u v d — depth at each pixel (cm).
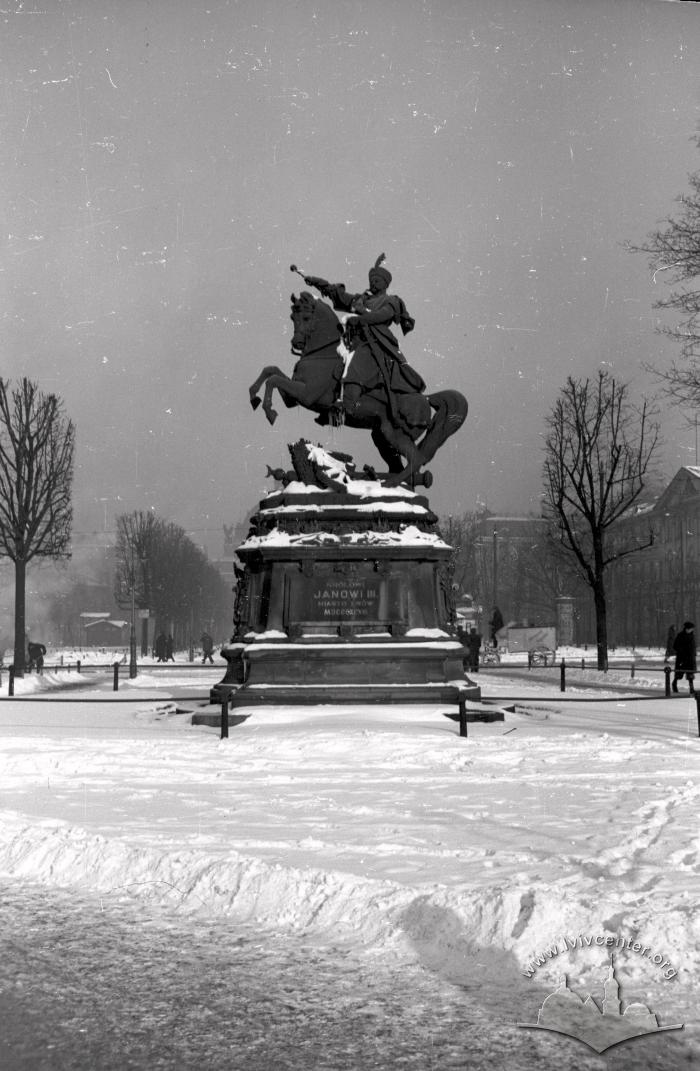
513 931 630
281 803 1123
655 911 632
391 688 2066
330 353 2294
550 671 4600
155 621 9462
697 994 559
